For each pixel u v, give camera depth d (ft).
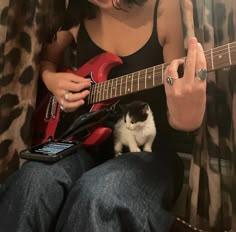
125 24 3.15
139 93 3.12
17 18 3.39
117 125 3.04
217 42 2.76
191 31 2.72
